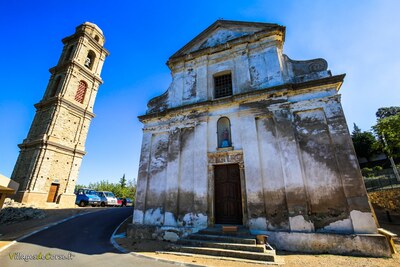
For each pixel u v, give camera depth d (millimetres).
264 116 10586
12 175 24375
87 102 31000
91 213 18266
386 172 26188
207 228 9422
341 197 8219
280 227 8633
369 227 7516
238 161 10391
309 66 10820
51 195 24422
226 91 12648
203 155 11016
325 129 9250
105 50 35375
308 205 8516
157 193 11570
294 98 10266
